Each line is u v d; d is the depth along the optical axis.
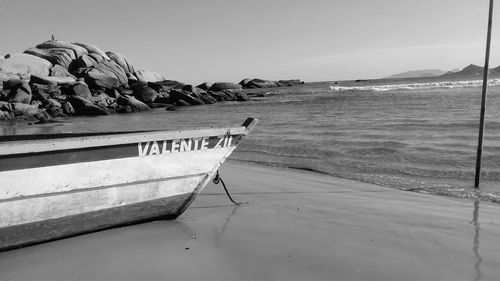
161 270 3.77
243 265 3.86
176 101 42.62
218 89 62.66
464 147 10.28
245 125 5.42
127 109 36.50
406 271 3.75
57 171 4.27
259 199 6.51
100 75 46.53
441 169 8.22
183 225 5.12
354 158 9.70
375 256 4.08
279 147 11.69
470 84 53.94
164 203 5.11
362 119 18.67
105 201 4.66
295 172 8.57
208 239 4.57
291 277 3.61
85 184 4.47
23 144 3.95
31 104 33.44
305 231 4.85
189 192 5.24
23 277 3.68
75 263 3.96
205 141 5.11
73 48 61.59
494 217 5.38
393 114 20.31
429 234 4.73
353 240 4.54
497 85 49.50
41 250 4.32
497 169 7.98
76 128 22.00
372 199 6.38
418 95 35.34
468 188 6.86
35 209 4.25
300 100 40.06
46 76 48.38
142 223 5.18
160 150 4.83
